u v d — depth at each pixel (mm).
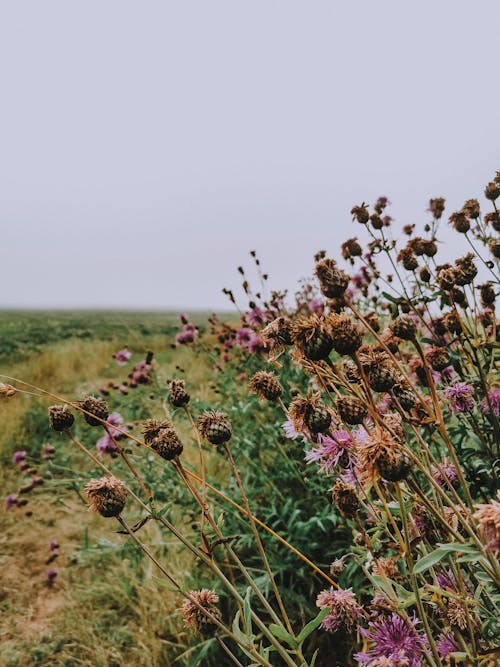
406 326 1270
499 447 2096
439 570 1626
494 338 2068
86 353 10016
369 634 1393
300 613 2531
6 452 5582
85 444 4070
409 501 1329
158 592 2885
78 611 3143
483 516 1022
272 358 1714
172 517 3402
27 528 4293
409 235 3666
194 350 5168
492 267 2588
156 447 1448
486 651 1143
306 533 2828
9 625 3191
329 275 1307
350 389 1287
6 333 16625
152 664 2605
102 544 3297
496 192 2748
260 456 3504
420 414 1671
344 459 1540
